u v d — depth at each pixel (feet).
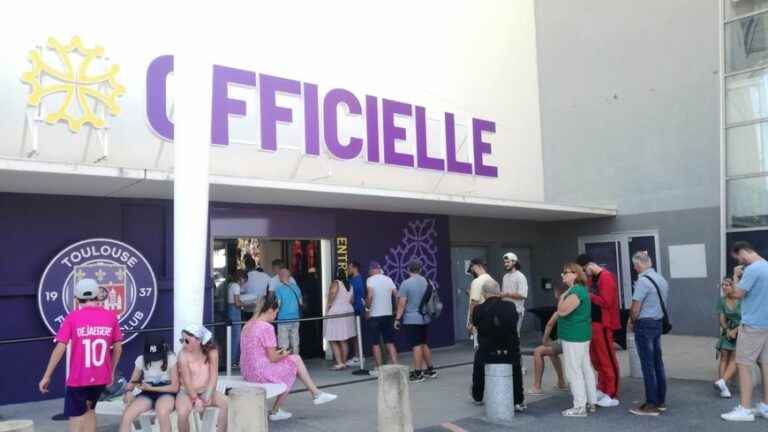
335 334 37.60
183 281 23.34
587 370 25.67
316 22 42.01
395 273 44.50
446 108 49.14
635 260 25.96
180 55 23.66
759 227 43.93
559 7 55.93
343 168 41.81
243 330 25.75
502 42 54.34
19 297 29.91
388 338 35.58
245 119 38.24
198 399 20.57
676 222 48.91
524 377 33.83
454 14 50.85
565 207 48.16
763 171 44.14
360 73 44.04
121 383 24.82
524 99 55.52
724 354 28.50
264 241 40.55
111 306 31.63
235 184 31.40
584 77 54.34
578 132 54.49
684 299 48.21
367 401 28.63
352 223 42.68
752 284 23.57
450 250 49.57
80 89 31.63
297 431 23.67
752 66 45.14
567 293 25.59
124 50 34.04
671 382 30.76
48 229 30.91
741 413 23.82
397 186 44.52
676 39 49.42
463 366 38.14
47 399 30.14
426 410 26.94
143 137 34.40
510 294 36.40
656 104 50.29
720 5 46.83
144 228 33.78
